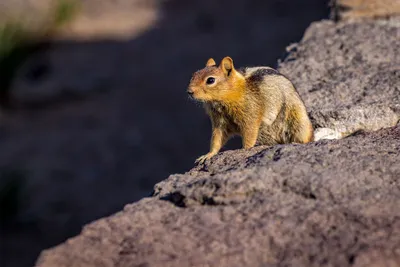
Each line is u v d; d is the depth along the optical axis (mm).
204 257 5820
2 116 27625
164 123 25984
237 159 7699
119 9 38438
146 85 29281
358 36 11680
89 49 33094
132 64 31234
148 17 36688
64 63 31547
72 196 21781
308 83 10312
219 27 33688
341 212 6195
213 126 9531
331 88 9938
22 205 21234
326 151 7320
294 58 11289
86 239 6176
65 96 28969
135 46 33000
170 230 6203
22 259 18547
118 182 22359
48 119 27203
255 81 9188
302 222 6109
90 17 37156
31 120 27234
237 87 9078
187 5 37469
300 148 7469
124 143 24766
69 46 33469
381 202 6312
